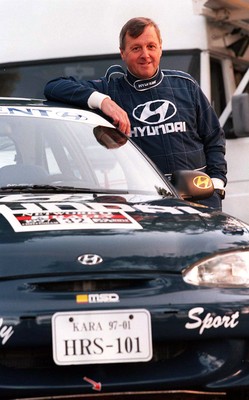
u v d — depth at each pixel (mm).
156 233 5586
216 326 5328
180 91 8102
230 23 11297
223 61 11508
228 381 5395
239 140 11281
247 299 5410
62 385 5176
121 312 5188
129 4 11180
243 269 5531
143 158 7004
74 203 5980
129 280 5305
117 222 5668
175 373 5312
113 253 5367
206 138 8227
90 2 11172
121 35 8023
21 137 6746
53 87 7855
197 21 11242
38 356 5203
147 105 8039
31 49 11180
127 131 7539
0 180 6410
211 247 5551
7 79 11180
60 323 5125
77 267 5254
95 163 6785
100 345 5156
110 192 6520
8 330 5102
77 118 7164
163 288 5301
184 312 5266
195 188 6785
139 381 5250
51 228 5516
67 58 11141
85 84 8109
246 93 11180
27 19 11234
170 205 6188
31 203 5926
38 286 5203
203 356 5367
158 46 7992
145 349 5203
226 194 11234
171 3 11242
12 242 5367
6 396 5184
